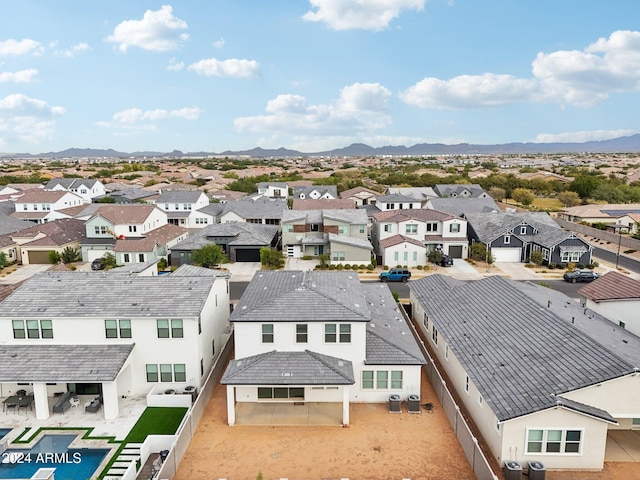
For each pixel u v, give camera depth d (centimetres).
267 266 5875
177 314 2598
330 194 10312
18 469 2083
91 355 2534
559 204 11431
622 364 1952
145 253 5747
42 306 2634
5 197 10412
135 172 19900
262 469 2025
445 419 2434
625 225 8050
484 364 2347
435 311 3253
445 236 6325
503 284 3181
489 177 14088
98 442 2250
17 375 2389
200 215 8275
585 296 3222
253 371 2383
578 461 1959
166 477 1903
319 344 2531
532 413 1898
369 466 2044
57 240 6128
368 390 2584
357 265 5806
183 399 2556
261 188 11412
